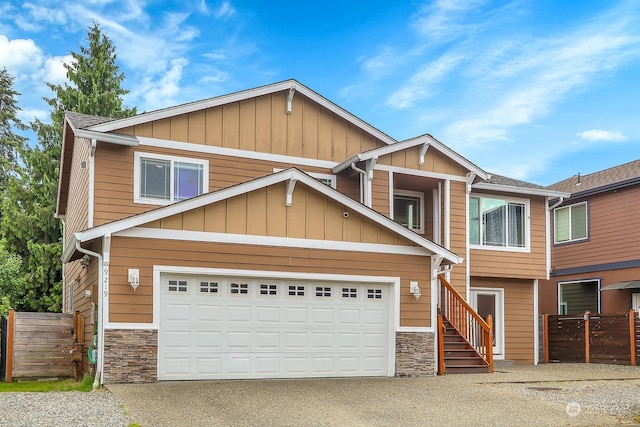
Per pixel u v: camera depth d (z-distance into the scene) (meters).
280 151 16.67
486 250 19.72
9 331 14.79
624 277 21.77
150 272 12.37
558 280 24.92
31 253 28.06
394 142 17.97
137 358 12.09
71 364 15.30
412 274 14.83
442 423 9.18
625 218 21.95
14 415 8.82
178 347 12.59
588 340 19.59
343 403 10.52
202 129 15.85
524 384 13.30
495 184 19.72
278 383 12.58
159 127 15.41
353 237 14.30
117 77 33.12
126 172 14.93
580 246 23.89
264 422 8.84
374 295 14.52
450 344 16.38
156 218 12.41
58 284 27.88
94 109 30.45
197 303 12.84
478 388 12.54
